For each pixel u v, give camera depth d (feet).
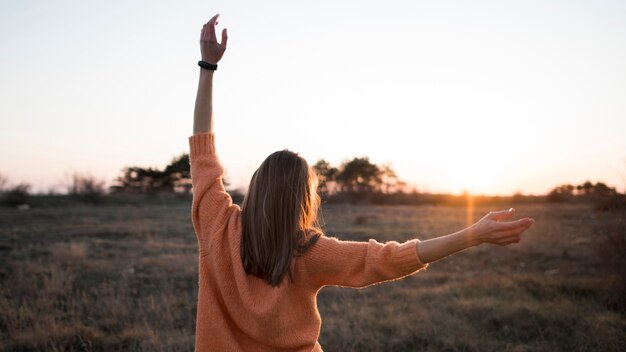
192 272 27.48
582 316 18.70
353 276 5.19
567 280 24.39
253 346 5.38
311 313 5.43
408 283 26.07
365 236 46.06
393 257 4.95
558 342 16.61
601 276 24.47
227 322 5.42
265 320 5.16
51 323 17.62
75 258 30.19
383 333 17.63
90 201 86.63
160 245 37.32
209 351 5.35
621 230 22.90
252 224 5.34
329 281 5.33
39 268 27.09
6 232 42.83
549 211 65.46
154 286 24.56
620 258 22.59
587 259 30.40
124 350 16.01
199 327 5.44
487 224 4.59
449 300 21.75
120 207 80.28
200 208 5.65
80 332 17.25
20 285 23.12
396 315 19.51
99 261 30.45
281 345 5.32
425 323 18.25
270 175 5.41
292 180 5.39
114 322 18.72
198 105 5.98
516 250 35.29
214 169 5.81
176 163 118.83
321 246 5.29
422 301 21.77
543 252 34.12
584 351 15.71
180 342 16.24
